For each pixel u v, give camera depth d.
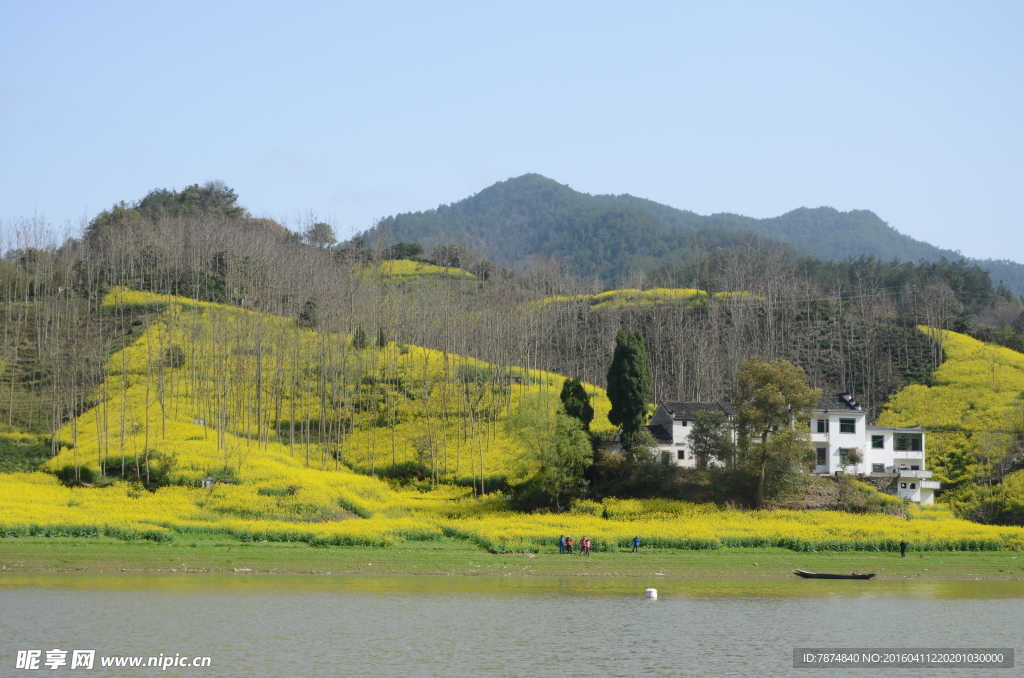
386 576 65.44
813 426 102.38
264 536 73.44
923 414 130.00
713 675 43.00
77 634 46.59
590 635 49.78
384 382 124.50
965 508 98.19
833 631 52.00
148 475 88.75
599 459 95.00
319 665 42.84
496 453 106.12
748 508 90.44
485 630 50.12
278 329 129.25
